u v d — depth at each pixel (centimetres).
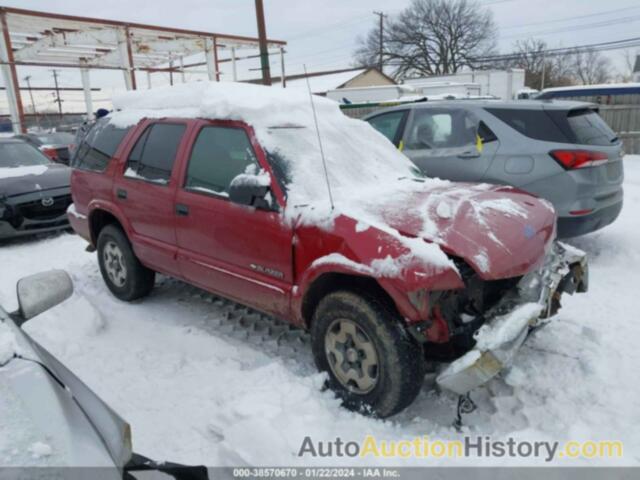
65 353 407
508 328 274
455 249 283
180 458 286
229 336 427
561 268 347
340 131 430
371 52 5503
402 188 377
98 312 459
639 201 846
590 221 546
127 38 1894
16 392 170
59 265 654
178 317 470
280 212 338
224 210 372
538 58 5572
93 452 159
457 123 611
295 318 345
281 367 349
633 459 260
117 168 481
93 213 518
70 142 1656
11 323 213
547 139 550
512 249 298
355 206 330
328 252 311
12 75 1847
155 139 455
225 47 2398
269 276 354
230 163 381
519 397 319
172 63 2669
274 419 290
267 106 389
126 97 529
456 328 301
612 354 367
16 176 801
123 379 369
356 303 297
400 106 679
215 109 398
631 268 562
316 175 363
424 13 5206
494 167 574
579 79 6134
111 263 512
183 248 420
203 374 369
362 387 306
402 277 275
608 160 552
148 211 444
